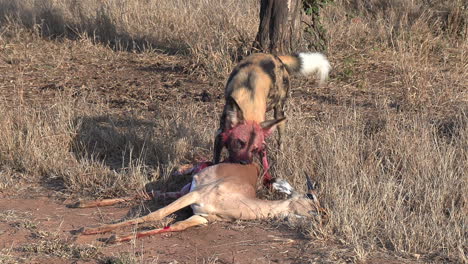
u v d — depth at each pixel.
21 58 18.16
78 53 18.94
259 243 8.31
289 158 10.68
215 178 9.13
